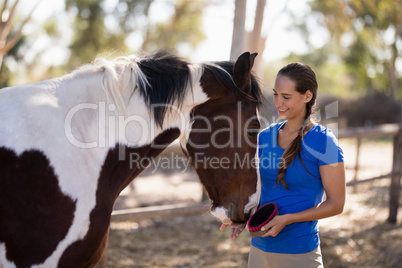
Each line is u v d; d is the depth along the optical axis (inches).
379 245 159.3
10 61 611.5
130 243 161.8
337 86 939.3
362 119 589.3
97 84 64.5
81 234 58.5
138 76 66.9
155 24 513.3
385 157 387.2
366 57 565.9
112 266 135.6
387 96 612.4
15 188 54.5
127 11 511.8
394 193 189.9
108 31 568.7
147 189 269.0
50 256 56.0
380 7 307.0
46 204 55.7
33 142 56.0
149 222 193.8
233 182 71.0
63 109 60.4
